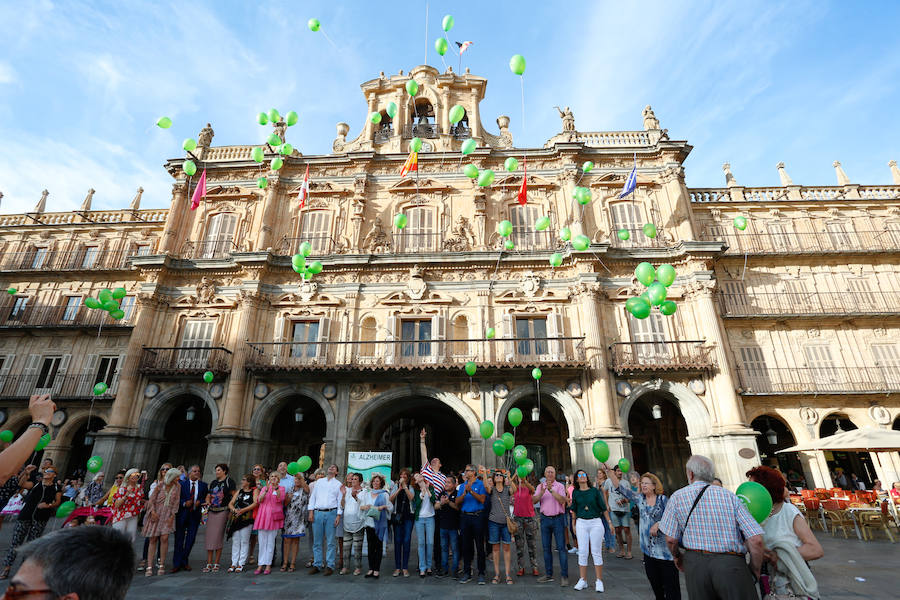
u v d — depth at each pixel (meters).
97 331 24.92
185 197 25.55
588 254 22.22
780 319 22.36
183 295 23.16
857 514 14.27
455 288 22.66
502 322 21.95
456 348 21.70
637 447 23.67
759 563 4.10
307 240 24.42
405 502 9.52
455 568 9.31
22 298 26.50
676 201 23.83
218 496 10.09
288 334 22.31
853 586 8.39
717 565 4.16
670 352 20.94
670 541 4.67
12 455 2.54
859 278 23.36
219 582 8.70
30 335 24.98
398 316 22.28
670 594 6.20
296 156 26.00
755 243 24.31
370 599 7.60
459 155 25.14
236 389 20.41
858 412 20.89
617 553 12.14
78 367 24.28
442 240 23.97
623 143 26.11
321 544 9.56
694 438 19.75
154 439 20.75
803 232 24.66
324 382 20.91
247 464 19.77
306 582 8.73
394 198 25.08
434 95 27.56
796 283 23.50
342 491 10.00
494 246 23.69
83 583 1.74
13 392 23.56
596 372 20.06
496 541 8.78
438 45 16.81
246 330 21.56
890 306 22.55
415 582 8.77
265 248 23.78
